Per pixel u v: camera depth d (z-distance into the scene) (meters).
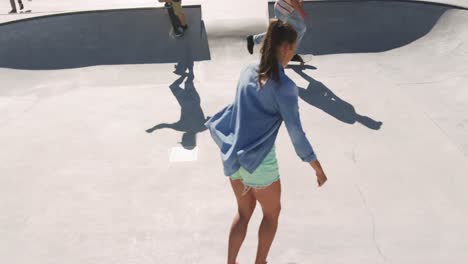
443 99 5.52
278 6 6.29
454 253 3.02
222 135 2.48
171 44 7.98
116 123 5.27
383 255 3.03
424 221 3.36
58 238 3.34
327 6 8.88
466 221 3.34
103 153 4.58
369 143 4.55
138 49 7.89
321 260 3.00
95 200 3.79
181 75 6.87
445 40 7.41
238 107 2.37
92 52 7.89
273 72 2.22
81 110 5.71
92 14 8.86
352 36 8.09
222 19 8.83
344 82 6.26
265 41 2.27
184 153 4.51
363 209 3.52
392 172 4.02
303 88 6.11
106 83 6.71
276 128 2.35
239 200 2.60
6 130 5.22
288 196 3.72
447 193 3.69
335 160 4.25
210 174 4.11
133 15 8.78
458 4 8.09
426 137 4.61
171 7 7.98
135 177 4.11
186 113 5.48
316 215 3.46
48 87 6.71
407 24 8.19
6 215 3.63
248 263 2.98
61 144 4.81
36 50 7.96
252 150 2.30
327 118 5.15
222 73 6.91
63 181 4.09
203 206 3.64
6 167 4.38
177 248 3.17
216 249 3.15
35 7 11.44
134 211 3.62
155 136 4.90
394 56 7.30
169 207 3.65
